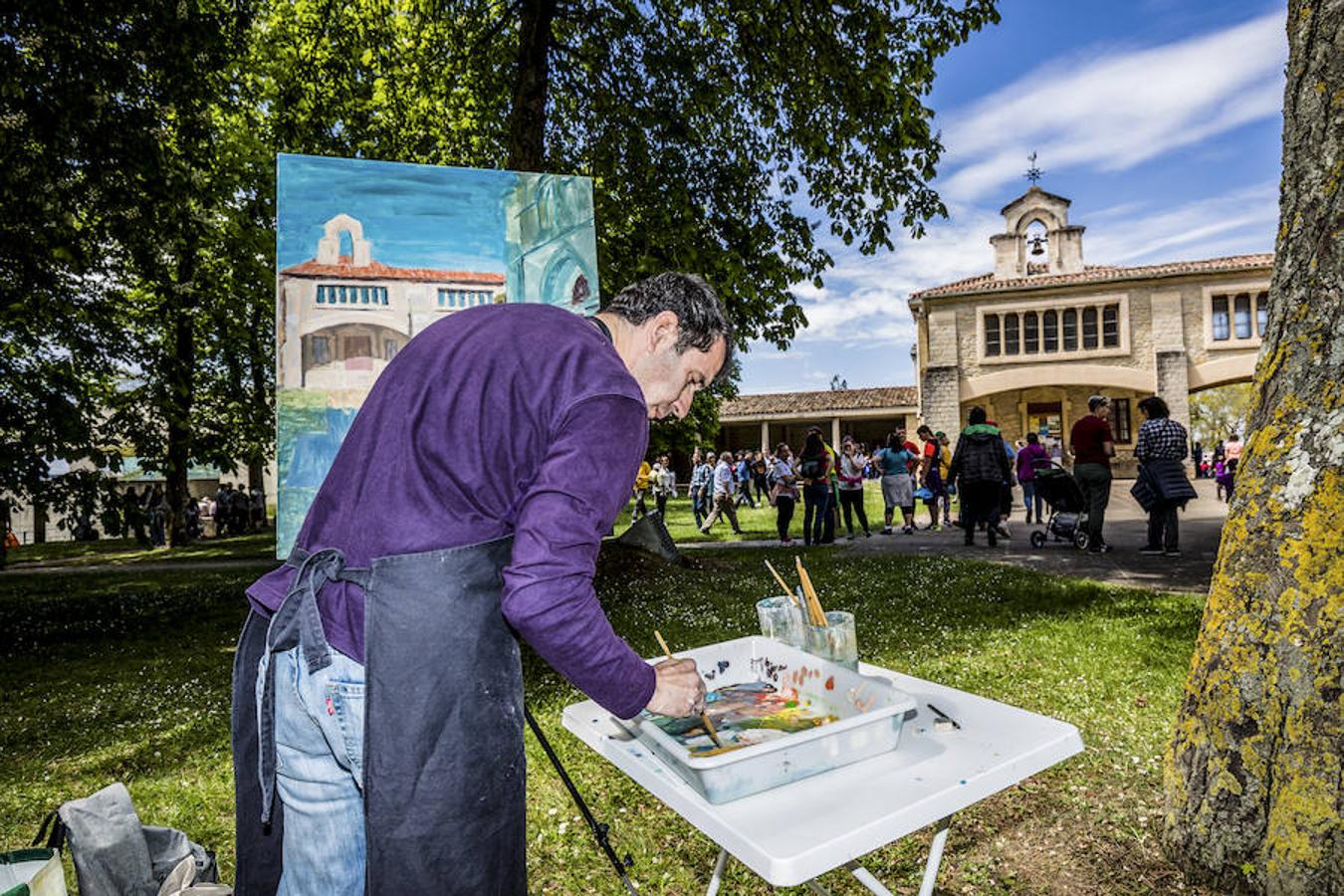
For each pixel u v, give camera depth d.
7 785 3.51
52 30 6.26
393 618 1.13
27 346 7.77
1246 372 26.08
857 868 1.50
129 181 7.35
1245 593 2.10
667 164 8.96
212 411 12.25
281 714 1.26
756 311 9.08
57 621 8.74
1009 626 5.36
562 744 3.48
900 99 8.36
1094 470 9.20
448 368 1.21
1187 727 2.22
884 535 12.99
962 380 28.30
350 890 1.28
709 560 9.98
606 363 1.22
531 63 8.09
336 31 9.40
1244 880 2.03
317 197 2.68
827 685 1.54
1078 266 28.77
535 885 2.44
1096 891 2.19
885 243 9.34
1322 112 2.05
